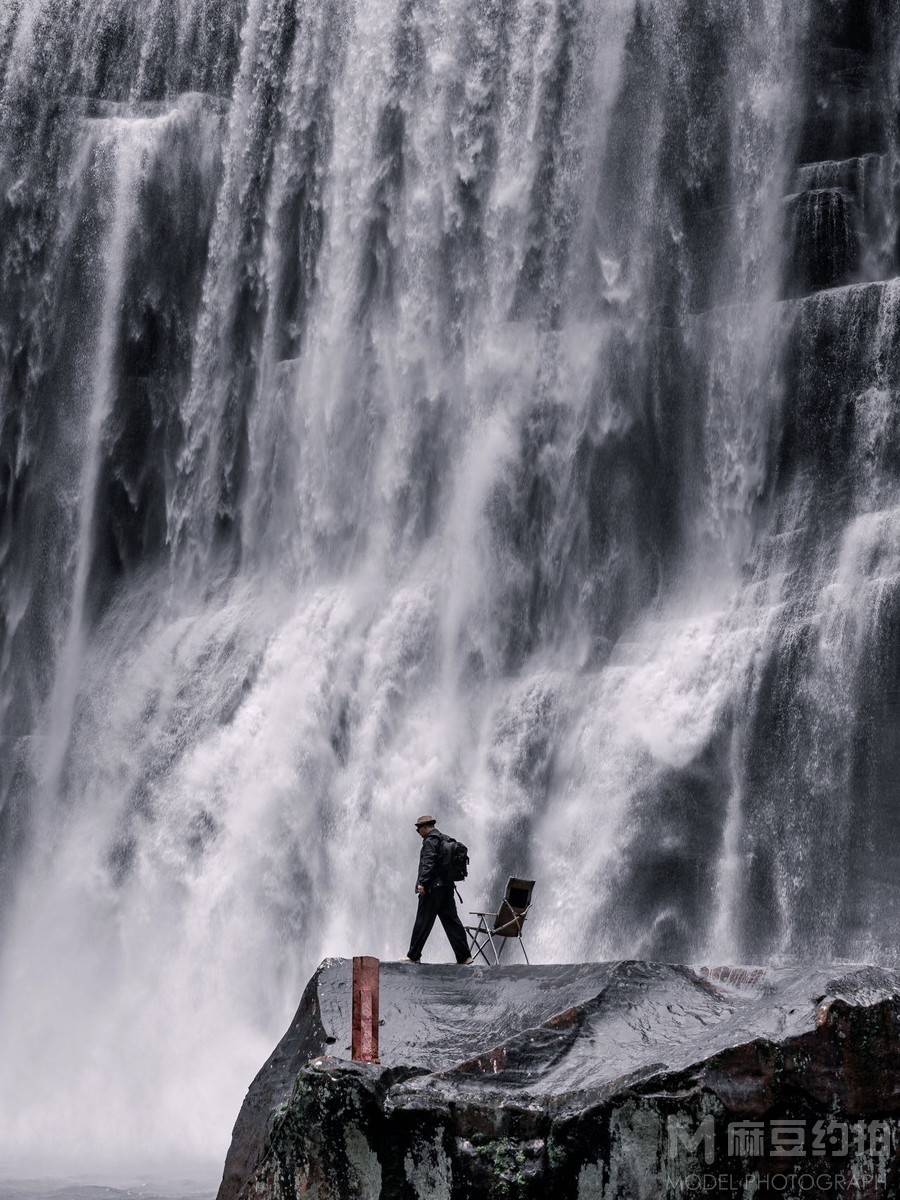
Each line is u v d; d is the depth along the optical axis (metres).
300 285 44.09
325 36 45.03
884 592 33.44
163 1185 25.23
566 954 34.16
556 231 40.84
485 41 42.69
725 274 39.44
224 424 44.22
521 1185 14.54
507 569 38.84
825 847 32.59
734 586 36.41
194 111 46.66
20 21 49.47
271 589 41.88
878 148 39.72
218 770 38.97
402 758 37.31
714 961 32.78
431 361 41.28
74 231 46.94
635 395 38.81
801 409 36.72
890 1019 15.37
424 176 42.53
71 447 45.91
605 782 35.25
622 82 41.03
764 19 40.44
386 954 35.44
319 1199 15.11
